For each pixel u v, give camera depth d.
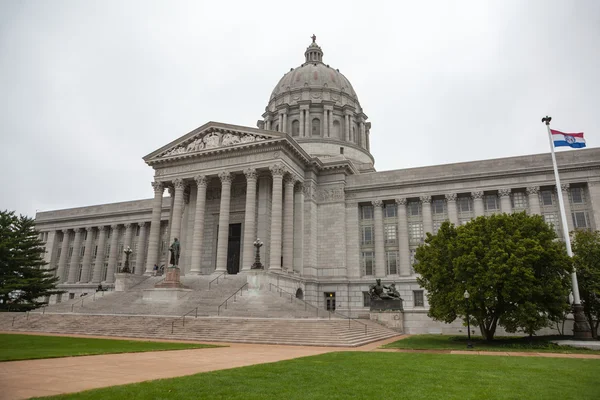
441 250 38.72
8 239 66.94
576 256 37.19
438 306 37.88
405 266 62.94
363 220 67.81
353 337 34.84
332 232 65.81
